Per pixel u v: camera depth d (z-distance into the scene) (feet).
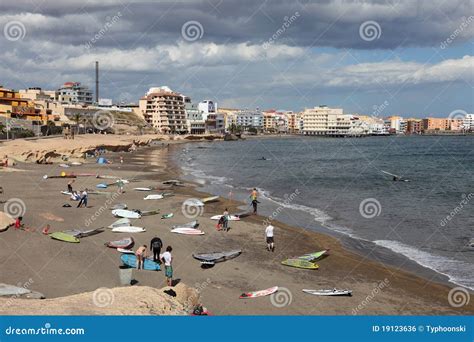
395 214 128.47
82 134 481.46
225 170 264.52
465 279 73.67
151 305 47.19
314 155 426.10
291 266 78.07
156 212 116.47
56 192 141.79
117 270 69.05
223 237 95.66
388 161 357.61
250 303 60.39
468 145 635.66
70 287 60.59
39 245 78.38
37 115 439.63
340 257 84.99
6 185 153.79
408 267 79.61
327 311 59.00
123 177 197.98
